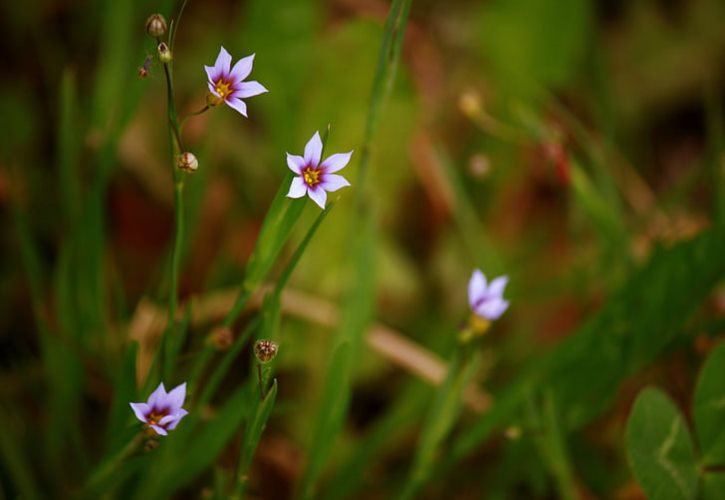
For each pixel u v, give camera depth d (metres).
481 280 0.33
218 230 0.44
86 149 0.43
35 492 0.36
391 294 0.44
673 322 0.37
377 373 0.42
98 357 0.39
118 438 0.32
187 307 0.33
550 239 0.46
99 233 0.37
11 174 0.40
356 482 0.38
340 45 0.43
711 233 0.36
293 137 0.43
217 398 0.41
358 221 0.40
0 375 0.40
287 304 0.41
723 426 0.35
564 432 0.37
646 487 0.34
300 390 0.41
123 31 0.42
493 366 0.42
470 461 0.41
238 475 0.32
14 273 0.43
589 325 0.37
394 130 0.43
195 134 0.45
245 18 0.44
